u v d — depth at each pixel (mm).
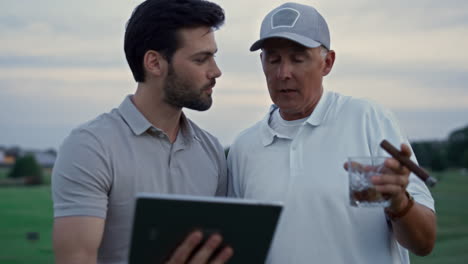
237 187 2295
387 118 2135
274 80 2088
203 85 2086
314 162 2100
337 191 2041
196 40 2062
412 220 1822
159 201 1544
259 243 1695
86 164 1990
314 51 2070
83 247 1926
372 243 2023
